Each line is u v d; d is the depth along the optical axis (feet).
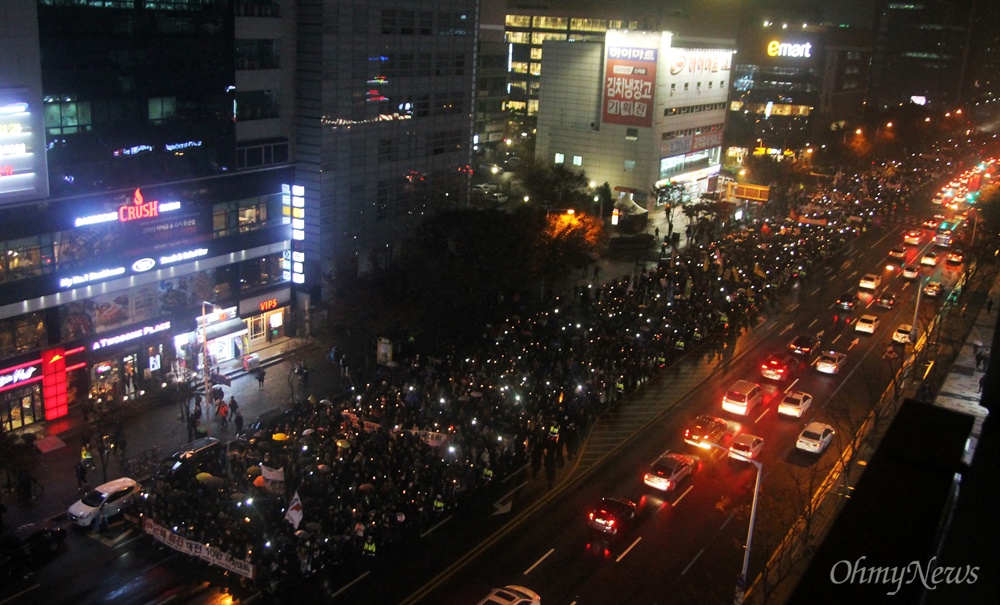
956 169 622.54
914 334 264.93
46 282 185.16
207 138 217.77
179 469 163.94
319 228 252.01
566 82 451.94
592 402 208.03
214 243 225.15
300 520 140.15
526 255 257.14
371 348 229.66
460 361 220.43
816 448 189.47
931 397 216.95
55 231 185.37
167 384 208.85
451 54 295.48
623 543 152.35
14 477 167.73
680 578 142.51
